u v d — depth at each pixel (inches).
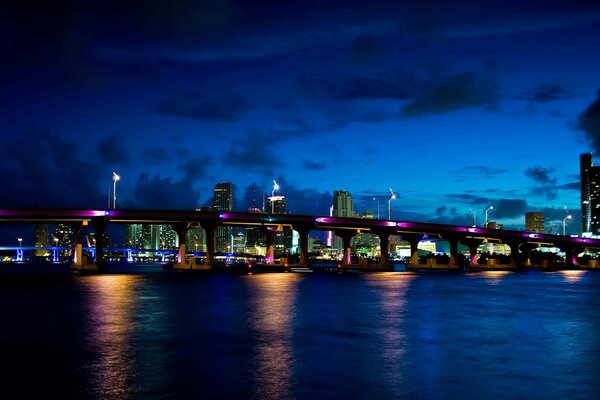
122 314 2492.6
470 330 2044.8
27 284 4909.0
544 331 2028.8
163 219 6904.5
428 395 1170.0
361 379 1294.3
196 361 1476.4
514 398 1156.5
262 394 1171.9
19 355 1555.1
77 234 7519.7
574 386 1245.1
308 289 4168.3
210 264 7608.3
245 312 2578.7
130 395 1159.6
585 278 6505.9
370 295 3624.5
